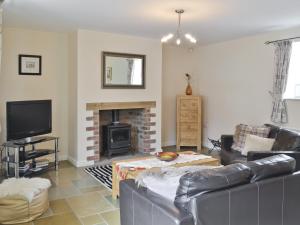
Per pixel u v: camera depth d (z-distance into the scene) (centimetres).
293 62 461
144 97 550
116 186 331
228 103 570
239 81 543
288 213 208
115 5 339
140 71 540
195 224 163
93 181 400
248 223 185
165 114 638
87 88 484
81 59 475
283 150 361
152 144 567
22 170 404
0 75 443
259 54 502
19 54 466
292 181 207
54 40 498
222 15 380
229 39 548
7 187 290
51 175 428
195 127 605
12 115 396
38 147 496
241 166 196
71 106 502
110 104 510
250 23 421
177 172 214
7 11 366
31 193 280
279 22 416
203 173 179
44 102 449
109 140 532
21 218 275
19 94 470
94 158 499
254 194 186
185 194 173
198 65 642
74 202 326
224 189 175
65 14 380
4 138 458
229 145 442
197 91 650
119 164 329
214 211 169
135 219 205
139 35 517
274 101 469
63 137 520
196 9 354
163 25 438
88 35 478
